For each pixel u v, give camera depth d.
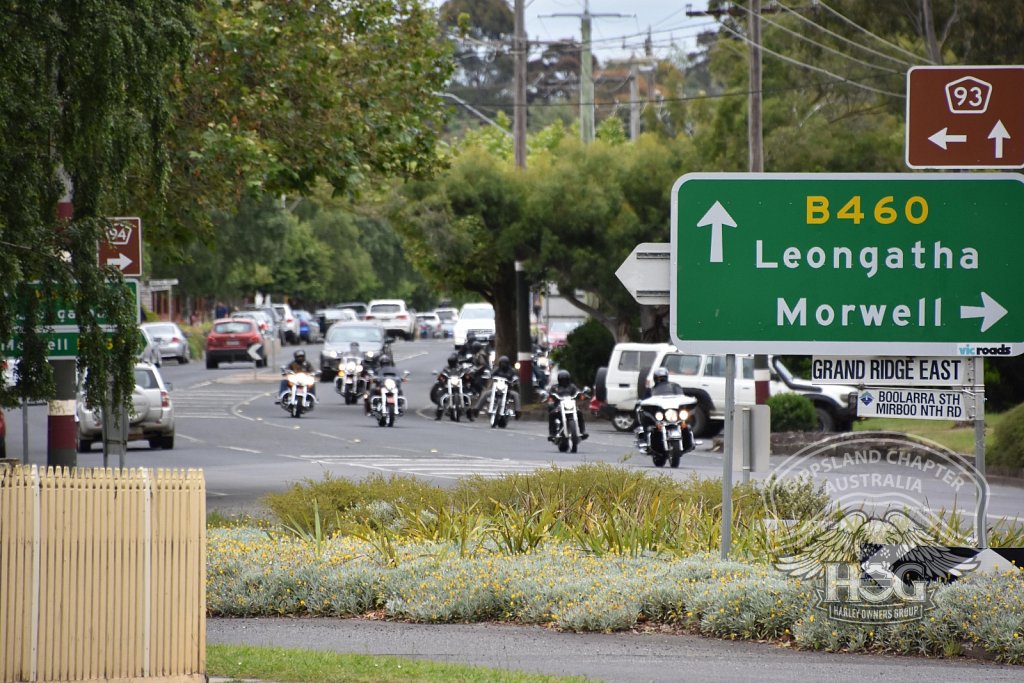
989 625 24.28
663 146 108.06
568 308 133.75
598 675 23.27
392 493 40.28
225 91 52.22
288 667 23.28
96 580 21.80
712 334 28.03
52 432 36.62
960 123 27.61
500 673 22.86
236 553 32.22
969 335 27.52
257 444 73.44
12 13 30.12
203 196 53.56
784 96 100.62
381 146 57.06
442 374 96.31
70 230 31.11
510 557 31.83
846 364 27.81
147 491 22.00
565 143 108.69
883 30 91.88
